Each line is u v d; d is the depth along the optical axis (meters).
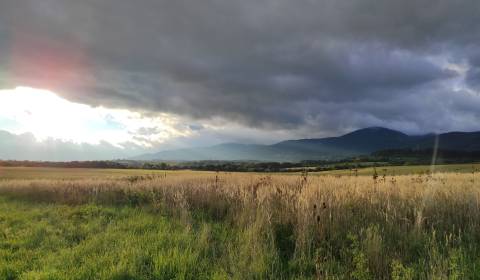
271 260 5.02
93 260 5.27
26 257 5.71
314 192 8.09
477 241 5.50
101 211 10.16
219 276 4.42
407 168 43.62
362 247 5.01
